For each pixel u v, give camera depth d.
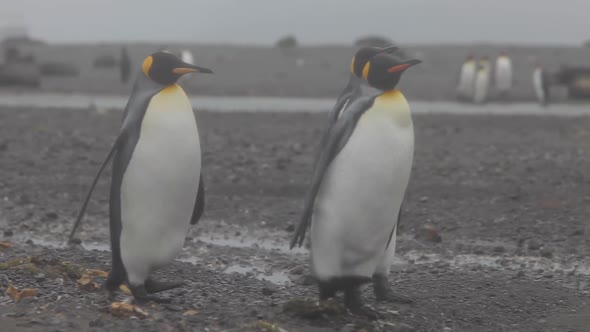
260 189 15.11
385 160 6.96
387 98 7.05
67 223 12.28
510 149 20.53
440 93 39.38
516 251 11.16
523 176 16.53
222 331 6.71
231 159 17.94
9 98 34.25
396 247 11.37
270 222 12.77
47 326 6.55
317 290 8.73
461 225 12.66
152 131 7.10
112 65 56.22
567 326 7.74
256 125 24.72
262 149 19.61
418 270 9.98
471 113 29.66
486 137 22.91
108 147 19.53
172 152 7.11
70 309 7.05
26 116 25.58
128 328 6.62
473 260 10.66
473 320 7.84
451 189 15.17
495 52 64.75
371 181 6.96
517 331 7.54
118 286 7.65
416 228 12.49
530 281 9.48
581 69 39.75
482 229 12.41
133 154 7.14
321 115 27.48
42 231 11.68
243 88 40.56
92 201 13.94
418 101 35.94
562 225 12.62
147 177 7.13
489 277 9.64
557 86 45.69
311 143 20.91
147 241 7.31
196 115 26.84
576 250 11.16
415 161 18.27
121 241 7.39
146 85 7.36
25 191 14.52
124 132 7.21
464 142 21.77
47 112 26.89
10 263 8.41
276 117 26.77
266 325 6.79
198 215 8.07
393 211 7.19
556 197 14.63
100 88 40.25
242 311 7.41
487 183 15.73
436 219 13.02
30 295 7.36
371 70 7.09
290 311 7.34
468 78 35.81
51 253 9.83
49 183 15.17
